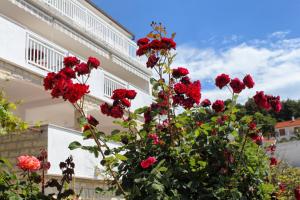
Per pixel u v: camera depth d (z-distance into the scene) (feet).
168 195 14.19
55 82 13.79
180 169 14.84
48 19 52.24
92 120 14.78
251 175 16.37
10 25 36.96
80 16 58.95
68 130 35.58
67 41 56.90
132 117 16.07
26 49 38.60
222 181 14.92
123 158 14.15
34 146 33.42
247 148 16.56
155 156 15.17
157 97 16.79
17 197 14.90
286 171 38.45
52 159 33.12
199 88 16.22
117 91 15.66
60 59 43.09
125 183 14.69
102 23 64.54
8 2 46.96
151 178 13.58
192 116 17.10
